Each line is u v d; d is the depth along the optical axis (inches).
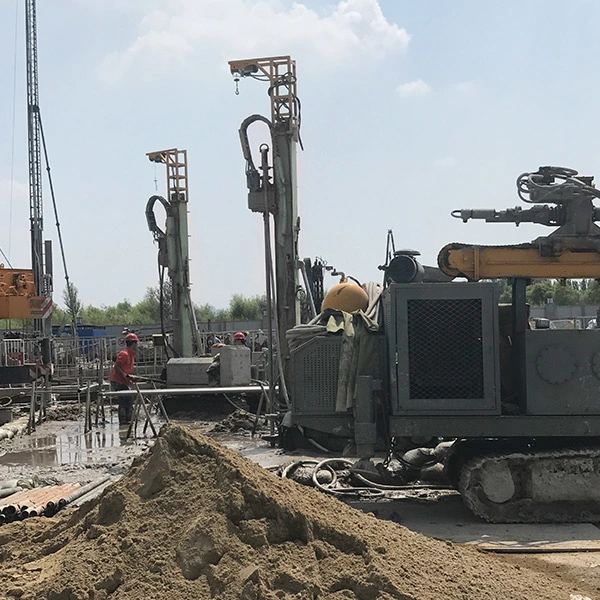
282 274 652.1
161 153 1045.2
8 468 470.9
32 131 1443.2
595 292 1264.8
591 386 329.4
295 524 198.2
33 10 1451.8
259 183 649.0
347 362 354.3
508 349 358.6
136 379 684.7
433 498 367.2
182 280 1042.1
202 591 180.5
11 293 877.8
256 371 799.1
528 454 320.5
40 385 827.4
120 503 210.5
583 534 299.7
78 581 183.5
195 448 219.1
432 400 333.4
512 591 200.4
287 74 653.9
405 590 182.1
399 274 366.3
